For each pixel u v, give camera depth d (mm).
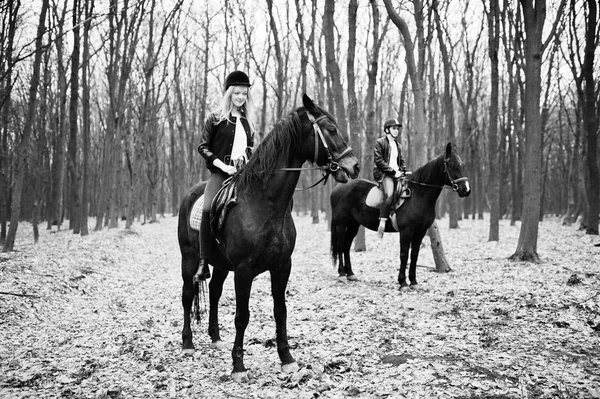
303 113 4309
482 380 4082
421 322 6055
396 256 12430
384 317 6336
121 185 28438
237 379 4246
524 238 10117
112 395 4062
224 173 4676
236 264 4289
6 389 4180
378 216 8867
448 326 5809
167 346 5406
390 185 8539
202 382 4305
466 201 30109
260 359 4859
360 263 11688
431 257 12016
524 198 10180
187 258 5242
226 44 27094
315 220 26219
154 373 4543
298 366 4477
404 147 37688
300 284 9109
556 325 5488
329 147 4188
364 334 5594
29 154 23406
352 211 9281
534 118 9875
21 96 22172
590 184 15164
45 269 9836
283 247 4250
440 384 4043
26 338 5750
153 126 32438
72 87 18750
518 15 17812
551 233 17094
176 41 25344
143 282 9961
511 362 4469
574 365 4348
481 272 9195
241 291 4223
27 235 20641
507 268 9320
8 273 8961
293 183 4234
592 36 14430
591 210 15156
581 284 7266
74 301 7832
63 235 19750
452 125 20312
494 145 15898
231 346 5348
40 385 4301
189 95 37688
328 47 14062
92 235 18906
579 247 12039
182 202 5441
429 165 8156
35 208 16094
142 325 6363
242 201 4297
